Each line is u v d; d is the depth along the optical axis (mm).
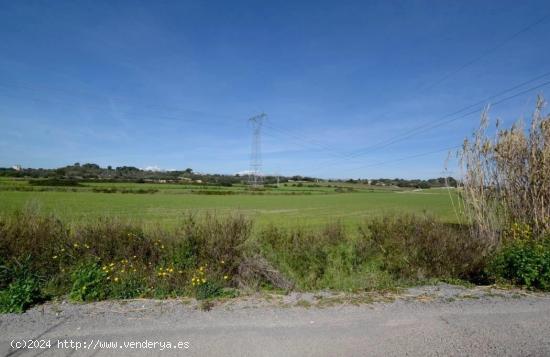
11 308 4648
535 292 5844
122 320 4383
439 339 3936
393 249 7379
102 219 8102
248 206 48594
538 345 3836
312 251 7957
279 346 3703
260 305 5059
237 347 3664
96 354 3486
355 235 9891
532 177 9258
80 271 5699
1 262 6051
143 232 7691
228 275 6473
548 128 9242
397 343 3818
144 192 81250
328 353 3568
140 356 3451
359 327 4234
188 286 5754
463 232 8398
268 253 7555
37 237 6938
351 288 6000
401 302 5238
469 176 10391
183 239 7297
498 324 4383
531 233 8734
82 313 4633
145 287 5727
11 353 3506
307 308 4930
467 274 6766
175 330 4078
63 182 87250
